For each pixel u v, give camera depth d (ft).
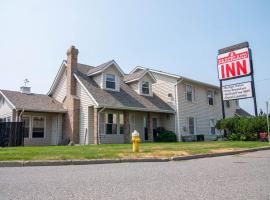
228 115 106.42
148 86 82.69
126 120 69.92
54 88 78.38
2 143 61.05
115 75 73.72
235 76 74.28
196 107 89.97
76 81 70.85
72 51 72.18
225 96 76.43
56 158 27.81
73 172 21.89
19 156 28.45
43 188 15.78
